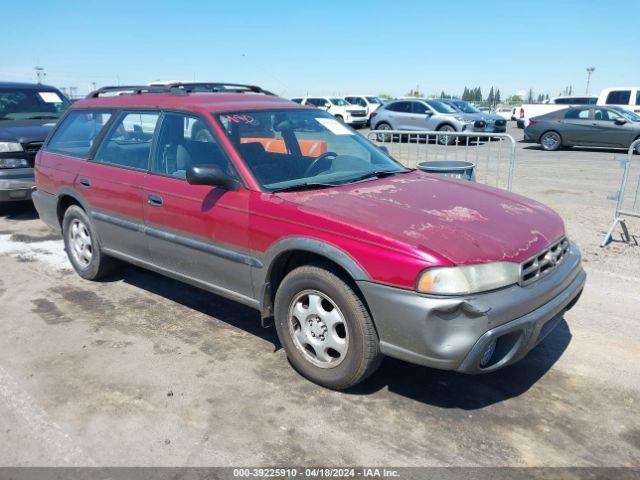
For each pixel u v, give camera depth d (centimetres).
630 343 411
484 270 295
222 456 290
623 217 790
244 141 397
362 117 2902
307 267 341
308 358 355
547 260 330
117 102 503
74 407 333
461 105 2162
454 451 293
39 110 946
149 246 450
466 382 361
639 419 320
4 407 334
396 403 337
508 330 296
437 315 290
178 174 420
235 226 372
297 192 365
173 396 344
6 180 750
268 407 333
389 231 308
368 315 319
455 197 378
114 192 469
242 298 388
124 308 480
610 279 540
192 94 469
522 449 294
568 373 370
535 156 1606
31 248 660
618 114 1683
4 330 437
